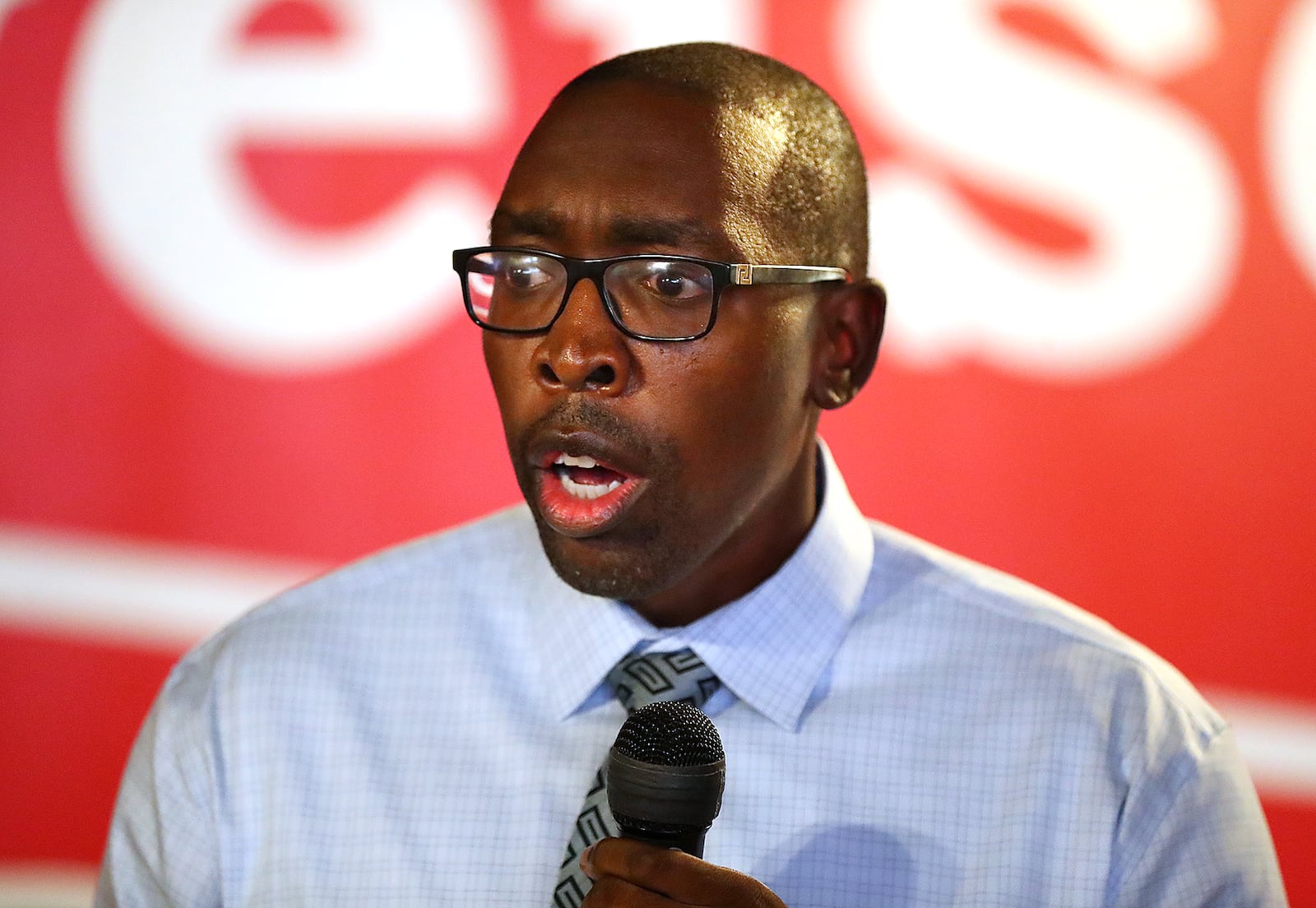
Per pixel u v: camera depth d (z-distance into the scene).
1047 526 9.80
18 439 9.43
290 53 9.62
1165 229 9.86
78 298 9.51
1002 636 4.75
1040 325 9.84
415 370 9.69
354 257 9.66
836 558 4.74
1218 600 9.78
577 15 9.68
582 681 4.61
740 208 4.07
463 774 4.61
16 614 9.36
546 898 4.36
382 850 4.52
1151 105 9.88
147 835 4.75
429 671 4.84
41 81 9.50
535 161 4.14
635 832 3.45
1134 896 4.31
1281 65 9.88
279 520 9.59
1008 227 9.84
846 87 9.78
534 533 5.09
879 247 9.78
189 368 9.56
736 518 4.18
